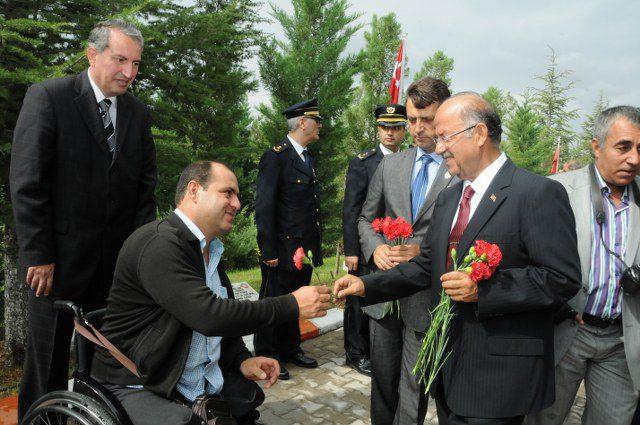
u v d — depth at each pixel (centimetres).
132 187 246
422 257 202
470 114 160
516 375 154
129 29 221
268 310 170
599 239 199
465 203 172
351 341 376
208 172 178
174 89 469
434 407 319
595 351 202
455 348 166
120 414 163
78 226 226
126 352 175
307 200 366
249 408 189
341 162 930
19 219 208
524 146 2430
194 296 161
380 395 258
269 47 835
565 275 148
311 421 297
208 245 191
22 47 354
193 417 163
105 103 233
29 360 229
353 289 189
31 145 209
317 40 867
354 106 1418
